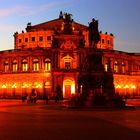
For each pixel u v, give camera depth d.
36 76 133.50
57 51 129.75
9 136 26.48
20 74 136.88
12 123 36.25
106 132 28.81
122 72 144.00
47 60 133.62
